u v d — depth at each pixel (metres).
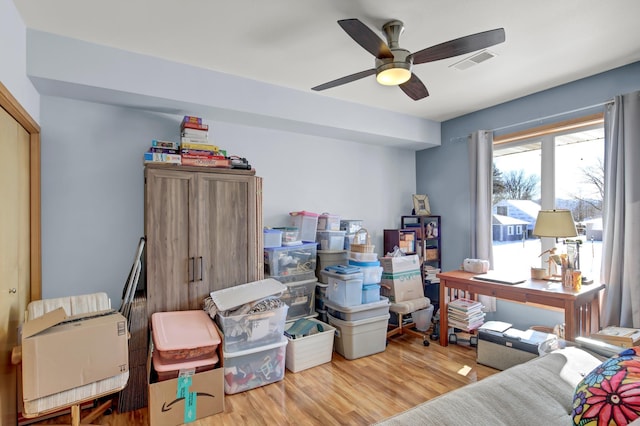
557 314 3.31
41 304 2.10
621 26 2.22
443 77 3.03
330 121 3.48
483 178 3.84
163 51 2.52
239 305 2.54
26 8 1.99
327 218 3.65
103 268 2.78
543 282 2.97
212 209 2.77
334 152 4.07
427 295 4.54
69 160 2.66
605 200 2.87
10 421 1.98
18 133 2.19
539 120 3.40
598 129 3.12
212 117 3.16
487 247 3.82
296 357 2.87
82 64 2.36
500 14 2.08
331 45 2.45
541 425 1.16
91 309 2.21
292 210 3.75
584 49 2.53
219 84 2.87
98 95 2.58
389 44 2.20
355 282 3.22
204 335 2.35
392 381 2.70
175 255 2.61
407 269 3.82
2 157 1.91
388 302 3.37
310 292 3.45
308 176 3.87
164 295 2.56
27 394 1.70
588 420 1.06
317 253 3.63
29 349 1.71
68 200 2.65
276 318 2.69
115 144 2.83
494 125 3.82
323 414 2.27
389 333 3.59
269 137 3.60
